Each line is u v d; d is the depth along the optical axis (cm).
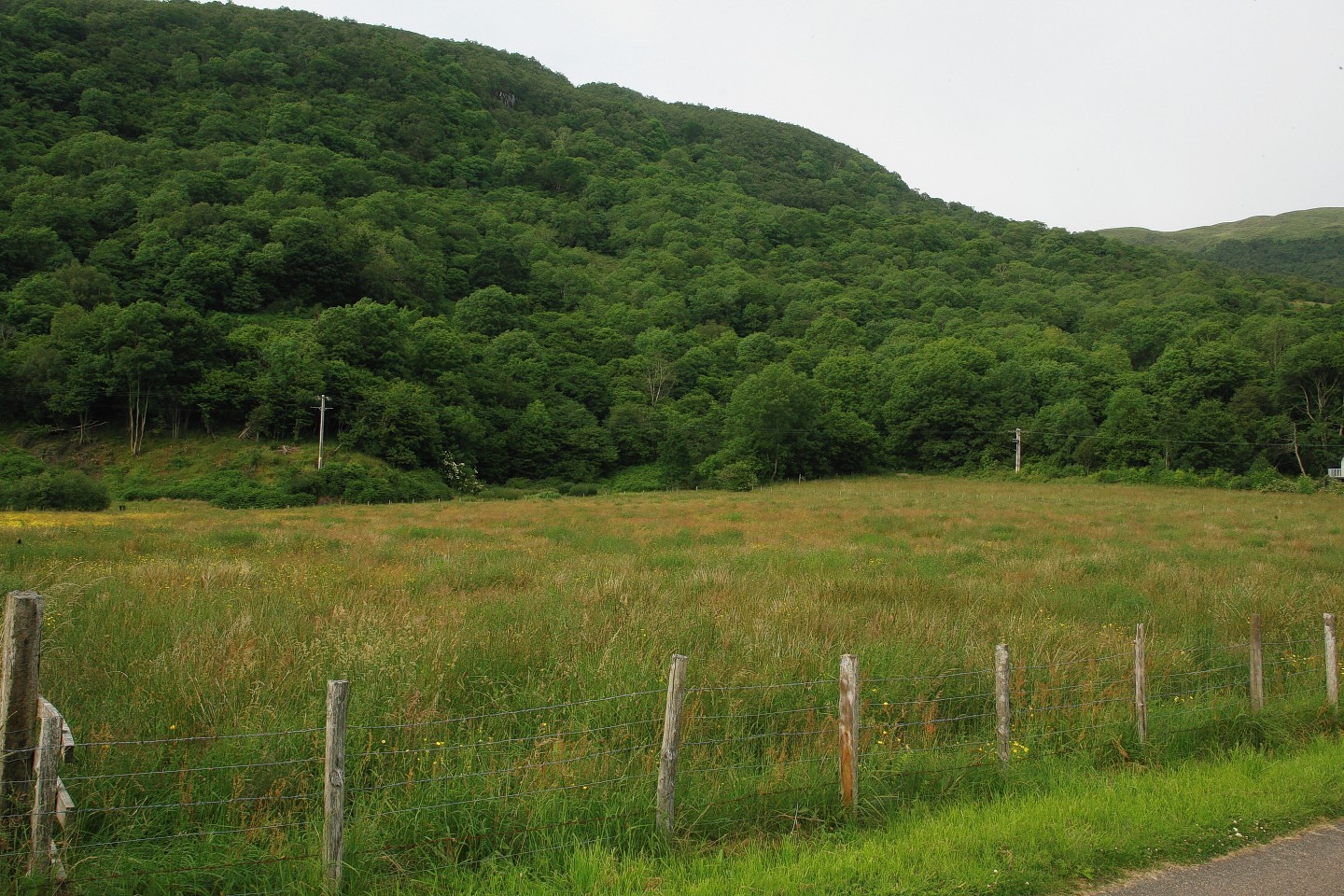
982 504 4231
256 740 566
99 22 13462
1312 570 1803
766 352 9888
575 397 8550
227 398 6241
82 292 7131
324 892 436
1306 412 6838
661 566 1728
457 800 523
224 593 1095
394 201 11581
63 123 11019
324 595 1127
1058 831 536
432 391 7194
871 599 1248
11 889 404
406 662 712
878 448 7881
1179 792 616
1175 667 946
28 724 435
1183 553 2122
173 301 7494
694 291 12069
